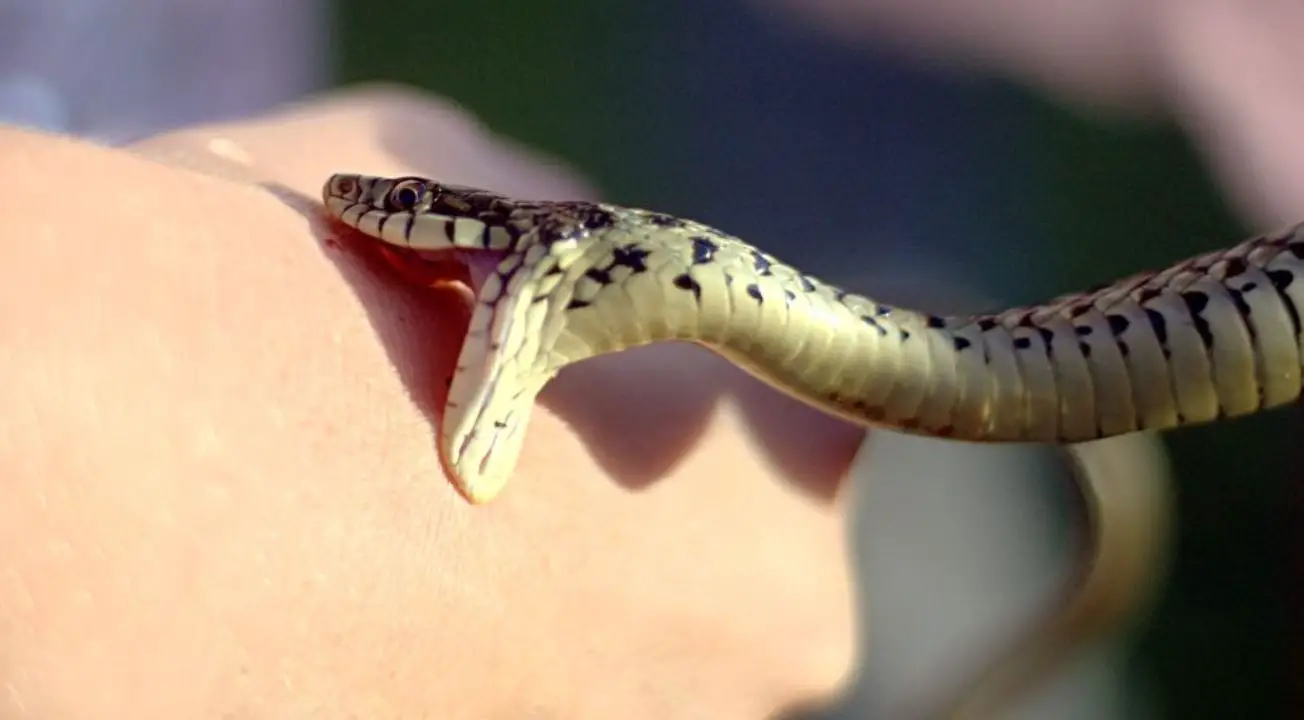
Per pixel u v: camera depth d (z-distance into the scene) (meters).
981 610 0.39
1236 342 0.34
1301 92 0.48
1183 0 0.49
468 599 0.32
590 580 0.33
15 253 0.30
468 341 0.32
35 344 0.30
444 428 0.32
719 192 0.46
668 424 0.34
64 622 0.29
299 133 0.36
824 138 0.47
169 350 0.30
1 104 0.47
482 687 0.32
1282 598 0.42
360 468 0.31
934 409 0.34
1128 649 0.42
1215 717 0.41
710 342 0.33
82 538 0.29
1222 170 0.46
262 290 0.31
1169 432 0.43
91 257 0.30
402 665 0.31
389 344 0.32
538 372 0.32
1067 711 0.40
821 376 0.34
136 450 0.30
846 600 0.35
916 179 0.46
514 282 0.32
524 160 0.37
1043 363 0.34
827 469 0.35
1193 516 0.43
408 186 0.33
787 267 0.33
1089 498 0.39
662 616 0.34
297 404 0.31
